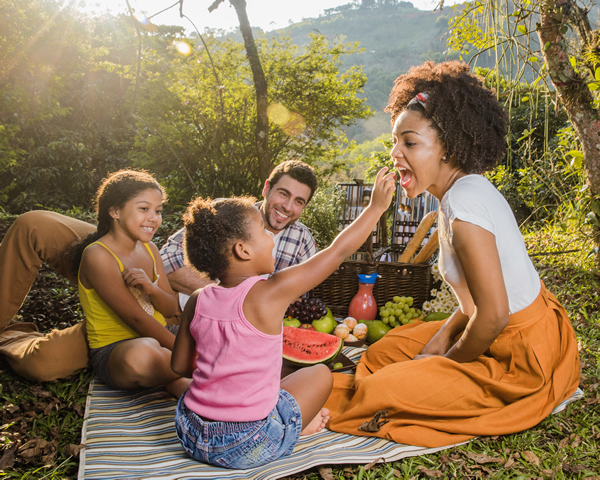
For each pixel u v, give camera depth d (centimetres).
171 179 1047
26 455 196
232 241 172
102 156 1340
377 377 215
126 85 1397
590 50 360
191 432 181
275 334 176
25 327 315
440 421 209
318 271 179
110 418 227
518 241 204
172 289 322
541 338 209
